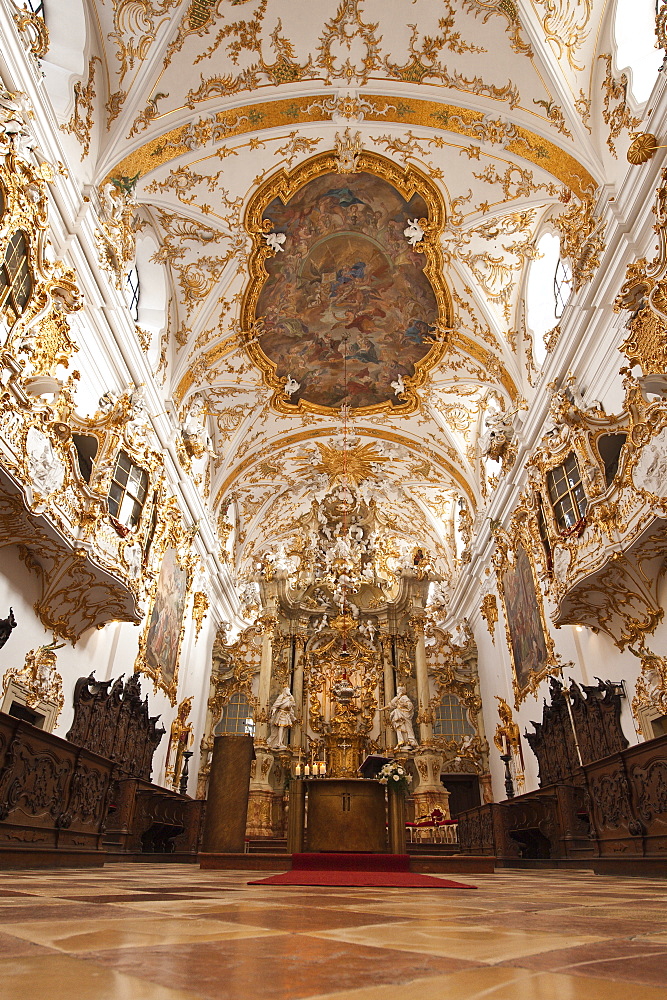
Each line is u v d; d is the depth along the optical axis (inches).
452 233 565.9
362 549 951.6
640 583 356.2
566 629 496.7
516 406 603.8
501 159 497.7
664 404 307.9
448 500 931.3
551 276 564.7
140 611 446.9
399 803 331.6
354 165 531.5
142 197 496.7
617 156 409.4
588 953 60.6
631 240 380.5
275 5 434.3
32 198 322.0
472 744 815.7
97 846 312.2
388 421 806.5
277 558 1020.5
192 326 604.7
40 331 337.4
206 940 66.6
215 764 345.7
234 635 966.4
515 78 448.5
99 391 454.0
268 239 576.4
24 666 354.6
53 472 335.0
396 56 467.5
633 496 332.8
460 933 75.7
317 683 878.4
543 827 429.4
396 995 41.5
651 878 243.9
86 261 404.5
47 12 395.5
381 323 675.4
